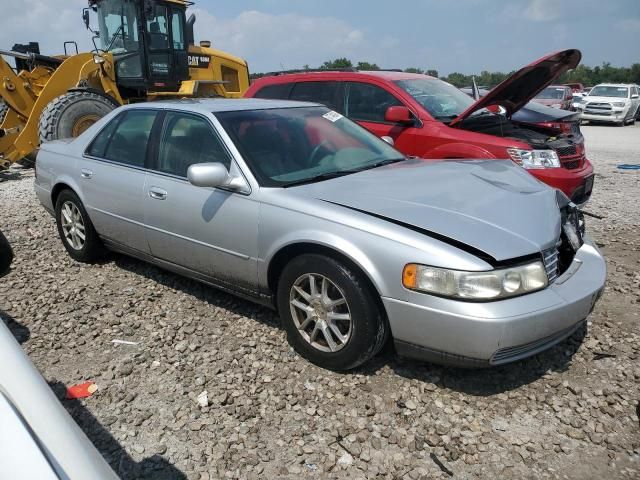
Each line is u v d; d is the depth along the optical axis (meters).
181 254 4.16
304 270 3.35
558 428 2.89
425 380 3.29
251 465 2.66
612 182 9.67
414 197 3.41
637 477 2.55
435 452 2.73
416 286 2.93
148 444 2.81
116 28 10.98
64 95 9.82
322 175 3.88
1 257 2.77
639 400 3.10
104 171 4.71
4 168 10.01
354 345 3.20
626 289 4.63
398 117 6.21
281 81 7.61
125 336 3.90
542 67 5.79
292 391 3.20
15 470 1.30
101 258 5.38
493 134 6.16
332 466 2.64
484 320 2.79
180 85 11.84
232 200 3.70
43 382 1.65
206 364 3.51
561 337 3.15
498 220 3.18
